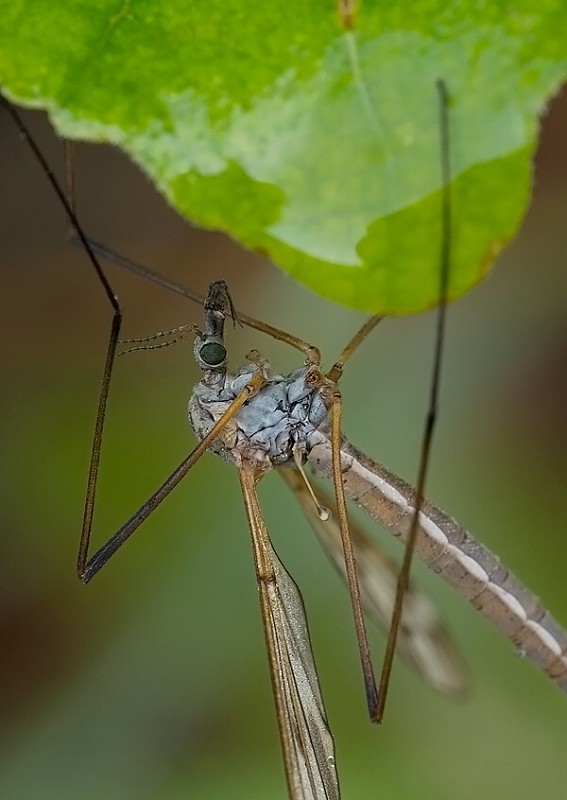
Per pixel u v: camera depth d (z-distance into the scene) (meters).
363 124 0.08
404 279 0.08
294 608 0.10
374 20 0.08
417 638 0.10
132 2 0.08
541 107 0.08
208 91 0.08
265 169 0.08
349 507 0.10
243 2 0.08
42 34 0.08
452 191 0.08
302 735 0.10
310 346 0.10
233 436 0.10
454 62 0.08
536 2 0.08
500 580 0.10
